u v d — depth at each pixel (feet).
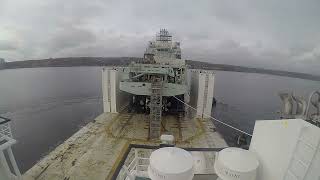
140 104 72.13
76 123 75.00
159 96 52.19
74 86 175.83
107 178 32.14
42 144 56.24
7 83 193.26
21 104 102.01
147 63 68.39
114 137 49.14
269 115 95.86
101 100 116.16
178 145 46.01
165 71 59.41
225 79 378.12
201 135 52.37
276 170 9.59
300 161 8.25
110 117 65.62
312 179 7.61
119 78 73.36
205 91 66.59
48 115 83.97
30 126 70.28
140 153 38.63
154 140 47.39
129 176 13.98
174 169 8.92
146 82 59.93
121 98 77.20
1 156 19.29
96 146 43.98
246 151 10.38
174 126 58.80
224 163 9.70
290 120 9.14
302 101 9.91
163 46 81.71
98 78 263.08
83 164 36.29
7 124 20.11
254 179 9.58
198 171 16.37
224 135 67.72
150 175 9.44
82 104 105.70
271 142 10.25
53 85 179.63
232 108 110.42
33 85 177.78
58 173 33.40
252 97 153.28
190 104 84.28
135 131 53.31
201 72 69.97
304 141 8.20
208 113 67.56
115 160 37.81
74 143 45.52
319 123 8.88
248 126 78.64
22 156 49.03
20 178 22.09
